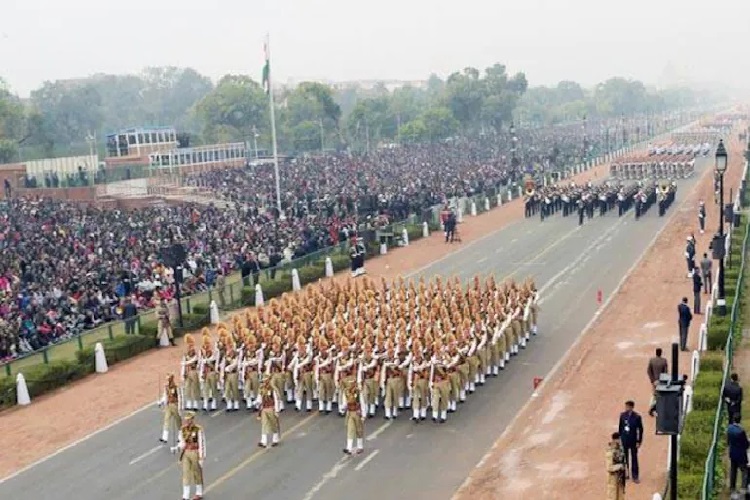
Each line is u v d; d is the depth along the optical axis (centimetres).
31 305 3969
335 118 17112
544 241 6247
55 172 10269
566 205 7556
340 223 6162
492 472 2355
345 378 2848
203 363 3033
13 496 2380
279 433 2744
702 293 4316
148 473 2494
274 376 2980
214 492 2320
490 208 8375
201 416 2998
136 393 3303
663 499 1977
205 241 5569
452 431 2709
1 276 4512
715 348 3312
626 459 2205
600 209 7512
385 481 2336
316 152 16162
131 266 4806
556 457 2423
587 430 2612
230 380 3008
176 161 11744
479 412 2877
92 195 9469
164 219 6719
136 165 11344
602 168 12250
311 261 5344
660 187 7706
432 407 2811
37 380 3341
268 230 5878
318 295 3769
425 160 12088
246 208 7500
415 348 2834
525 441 2572
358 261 5253
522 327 3603
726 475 2191
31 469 2583
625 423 2211
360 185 8694
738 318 3572
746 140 14762
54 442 2816
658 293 4419
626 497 2114
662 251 5544
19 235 5925
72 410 3144
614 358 3353
